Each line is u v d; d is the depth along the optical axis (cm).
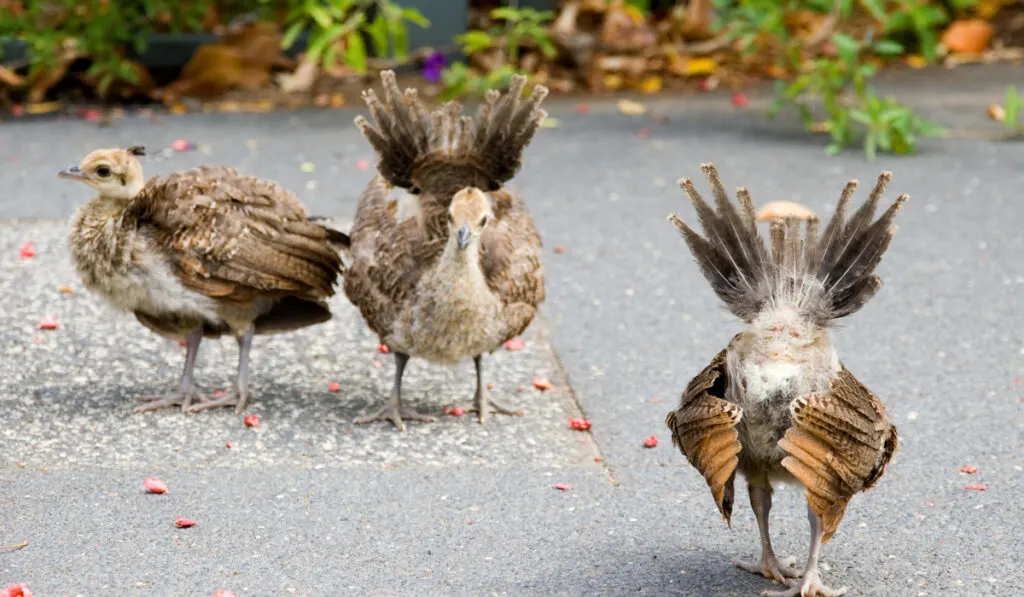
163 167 1731
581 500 979
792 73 2284
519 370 1230
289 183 1703
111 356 1225
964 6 2416
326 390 1177
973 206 1661
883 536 928
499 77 2036
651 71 2281
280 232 1101
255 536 910
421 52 2202
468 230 1014
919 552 905
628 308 1374
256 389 1170
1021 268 1469
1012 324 1323
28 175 1717
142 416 1102
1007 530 932
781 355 812
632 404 1155
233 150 1841
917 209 1650
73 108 2062
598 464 1041
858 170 1794
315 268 1121
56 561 869
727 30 2319
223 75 2138
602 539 922
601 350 1272
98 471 1001
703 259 865
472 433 1092
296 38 2234
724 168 1802
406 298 1063
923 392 1170
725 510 815
